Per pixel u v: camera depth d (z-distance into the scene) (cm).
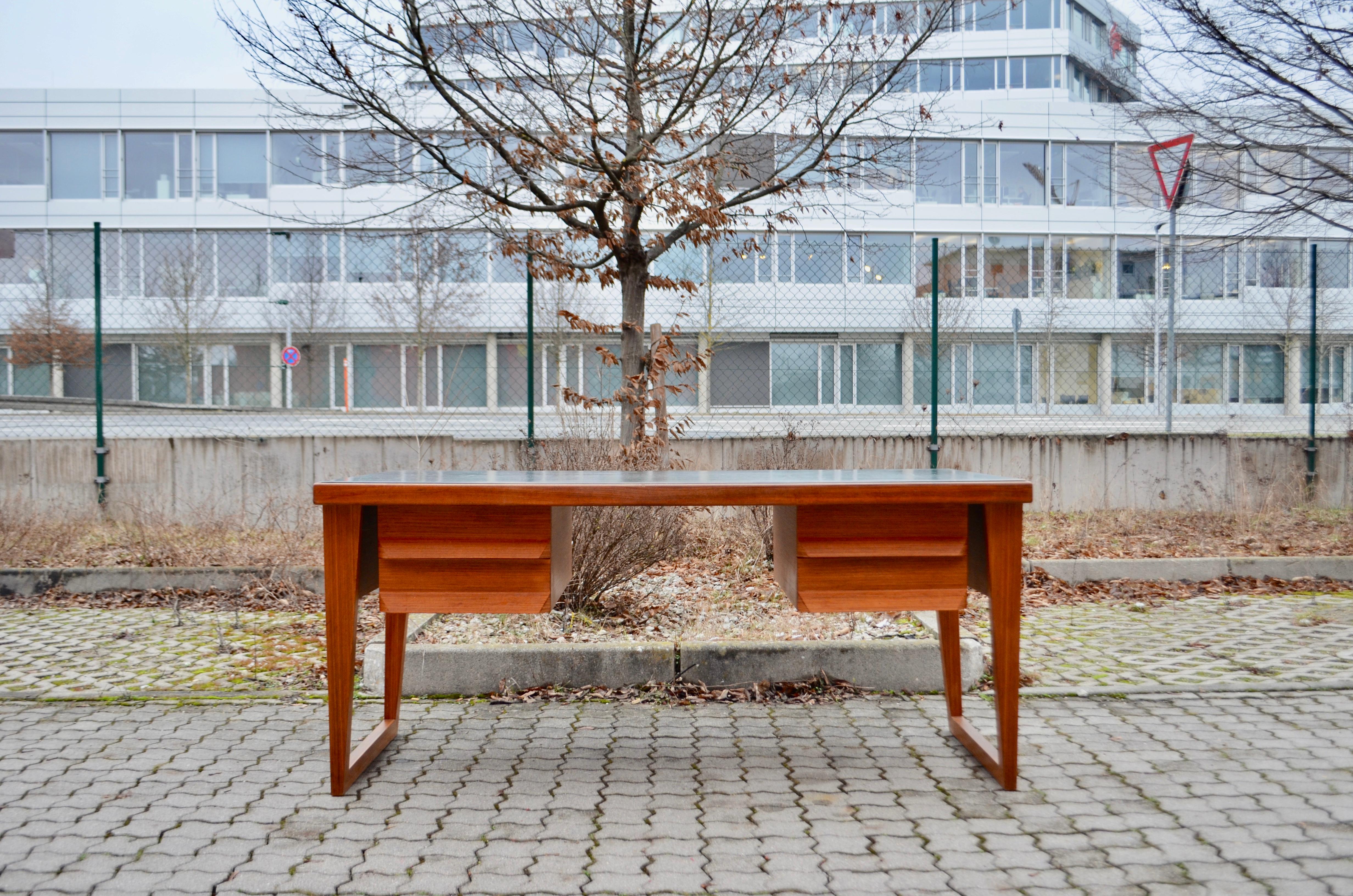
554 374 872
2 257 1010
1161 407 1174
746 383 1118
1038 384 1266
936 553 267
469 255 825
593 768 285
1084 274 2698
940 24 685
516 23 635
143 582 563
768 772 281
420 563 264
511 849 225
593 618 459
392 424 859
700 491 252
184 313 2205
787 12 663
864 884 206
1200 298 1761
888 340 1194
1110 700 356
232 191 2764
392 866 215
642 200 632
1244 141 741
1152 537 722
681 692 366
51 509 723
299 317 2255
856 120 711
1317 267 973
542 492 250
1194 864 215
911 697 365
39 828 236
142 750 299
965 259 2661
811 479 281
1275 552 664
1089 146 2686
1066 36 2828
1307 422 959
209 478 776
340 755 261
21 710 342
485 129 608
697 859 219
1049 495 848
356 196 2350
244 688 373
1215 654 425
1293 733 314
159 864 216
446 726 329
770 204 958
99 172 2769
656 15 645
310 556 613
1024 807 252
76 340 1055
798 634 425
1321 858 218
